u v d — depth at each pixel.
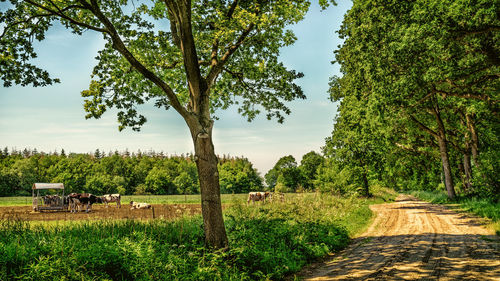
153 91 11.39
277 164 110.38
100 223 10.04
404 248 9.30
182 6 7.82
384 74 16.61
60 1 9.03
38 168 108.50
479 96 19.55
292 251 9.07
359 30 17.38
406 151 35.91
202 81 8.69
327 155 35.56
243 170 129.50
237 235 8.98
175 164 135.38
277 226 10.92
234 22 8.65
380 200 34.56
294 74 12.04
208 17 9.66
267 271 7.20
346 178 33.97
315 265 8.30
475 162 25.23
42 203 31.80
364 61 17.67
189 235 8.96
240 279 6.44
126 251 6.34
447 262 7.31
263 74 12.02
